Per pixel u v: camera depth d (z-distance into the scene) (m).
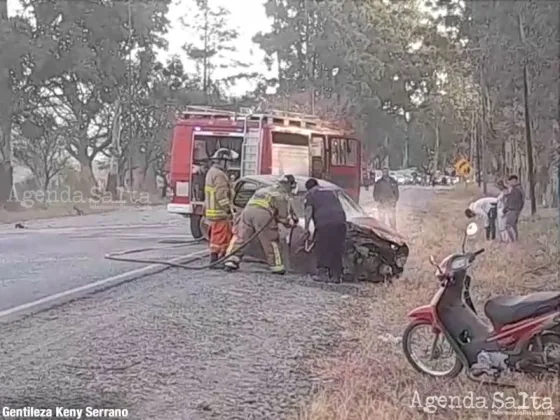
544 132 10.09
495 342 6.85
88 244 18.77
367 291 11.98
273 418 6.16
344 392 6.70
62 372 7.32
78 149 46.34
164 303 10.69
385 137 12.62
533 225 12.13
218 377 7.26
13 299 10.90
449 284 7.25
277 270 13.49
